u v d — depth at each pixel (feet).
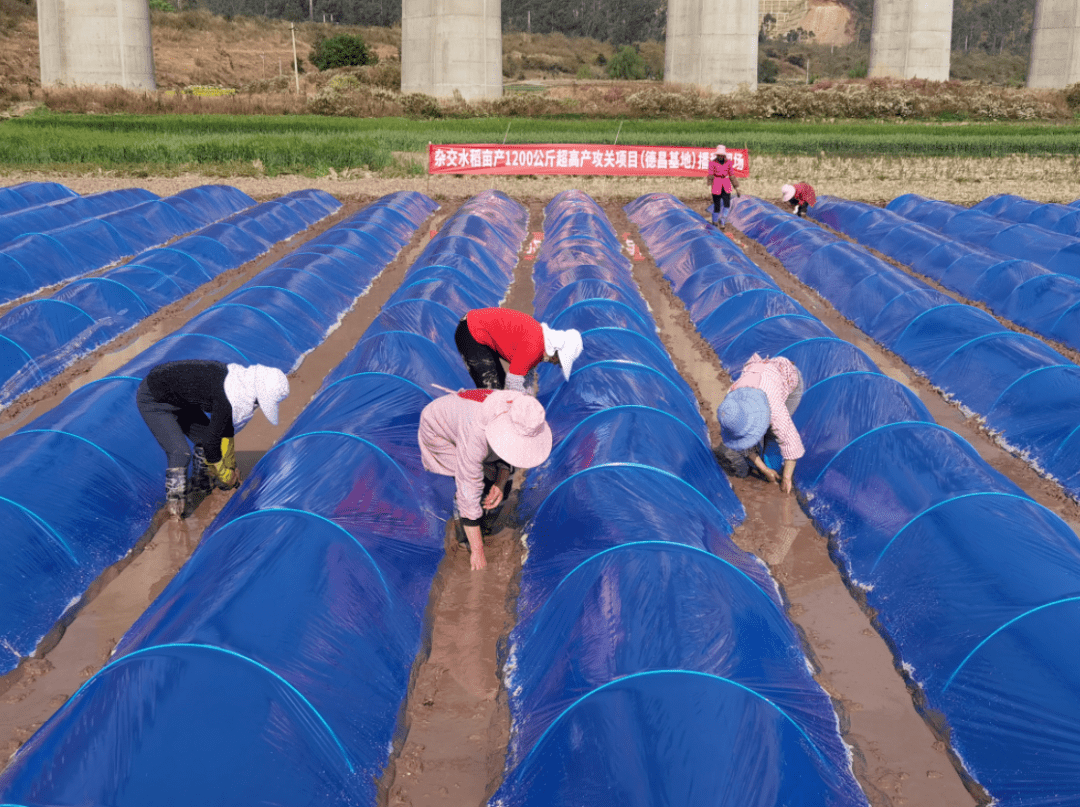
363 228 47.37
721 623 13.96
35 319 30.04
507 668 15.15
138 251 45.75
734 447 20.47
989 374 27.14
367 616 15.08
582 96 147.95
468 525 17.39
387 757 13.12
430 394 23.52
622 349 25.91
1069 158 81.30
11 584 15.98
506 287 41.01
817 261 42.98
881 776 12.91
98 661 15.30
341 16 392.88
